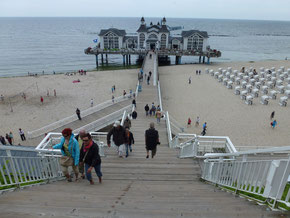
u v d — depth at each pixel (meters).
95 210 3.72
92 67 57.75
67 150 5.26
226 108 26.95
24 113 25.89
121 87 36.31
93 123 18.88
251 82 36.12
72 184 5.57
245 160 4.38
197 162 7.93
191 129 21.56
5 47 91.19
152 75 35.41
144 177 6.46
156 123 16.81
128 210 3.72
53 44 103.00
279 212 3.28
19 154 7.66
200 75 43.66
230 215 3.36
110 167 7.28
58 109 27.11
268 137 20.12
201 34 57.41
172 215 3.51
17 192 4.68
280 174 3.32
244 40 135.00
